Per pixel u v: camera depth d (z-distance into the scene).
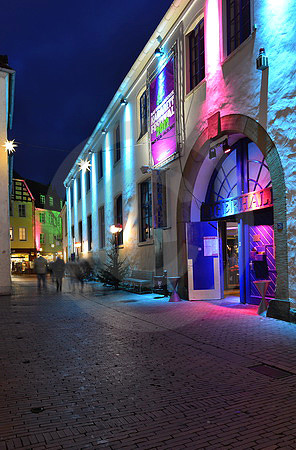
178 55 10.98
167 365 4.47
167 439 2.70
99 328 6.77
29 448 2.60
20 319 7.97
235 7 8.65
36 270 15.71
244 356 4.71
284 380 3.87
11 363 4.68
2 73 14.13
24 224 42.50
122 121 16.64
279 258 6.81
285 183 6.64
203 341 5.52
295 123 6.42
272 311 6.98
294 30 6.48
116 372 4.25
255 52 7.46
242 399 3.40
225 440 2.66
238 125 8.01
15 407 3.31
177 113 10.87
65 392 3.66
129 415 3.11
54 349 5.34
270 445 2.58
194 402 3.35
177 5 10.75
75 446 2.62
